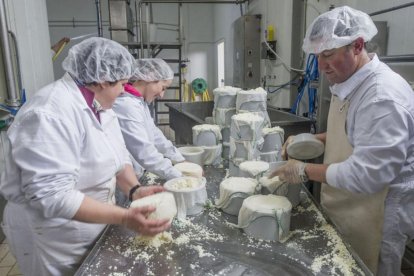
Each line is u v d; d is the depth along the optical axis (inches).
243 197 48.9
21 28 103.9
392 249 48.1
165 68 69.2
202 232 45.1
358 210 49.5
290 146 54.6
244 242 42.6
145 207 39.4
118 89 44.3
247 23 172.6
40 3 125.5
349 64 43.8
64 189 36.9
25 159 35.9
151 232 38.8
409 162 45.2
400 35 86.2
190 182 51.6
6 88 94.3
